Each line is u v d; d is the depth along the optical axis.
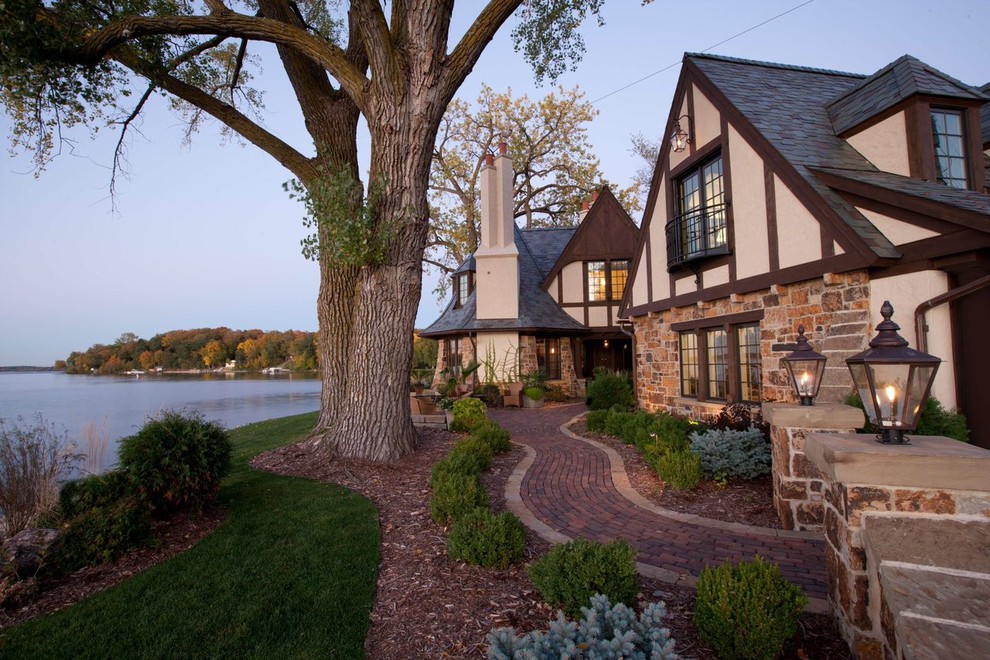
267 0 7.51
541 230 20.75
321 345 7.33
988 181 6.64
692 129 8.81
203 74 8.59
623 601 2.71
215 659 2.58
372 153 6.35
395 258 6.40
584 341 18.56
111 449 6.91
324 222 5.73
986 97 6.17
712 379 8.72
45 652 2.66
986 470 2.02
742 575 2.46
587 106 25.20
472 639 2.67
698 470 5.25
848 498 2.26
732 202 7.74
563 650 1.83
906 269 5.39
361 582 3.35
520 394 14.73
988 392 5.00
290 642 2.71
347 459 6.32
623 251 17.08
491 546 3.44
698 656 2.46
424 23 5.87
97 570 3.60
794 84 8.77
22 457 4.15
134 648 2.68
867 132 6.80
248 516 4.58
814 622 2.68
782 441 4.29
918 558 2.02
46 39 5.41
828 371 6.14
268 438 9.20
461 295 19.11
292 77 7.26
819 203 5.99
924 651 1.58
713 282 8.30
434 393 12.83
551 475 6.17
